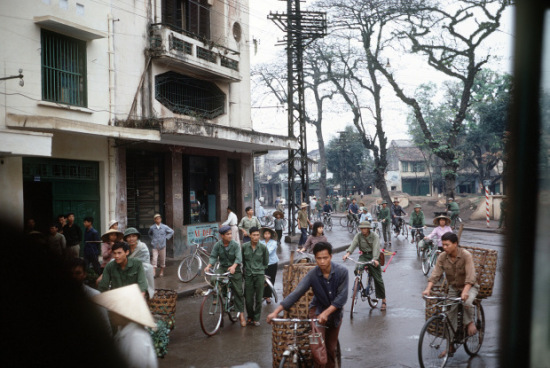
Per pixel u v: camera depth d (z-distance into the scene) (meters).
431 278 6.21
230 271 8.08
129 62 14.67
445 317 5.84
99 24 13.51
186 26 17.72
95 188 13.66
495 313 8.66
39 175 12.06
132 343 2.62
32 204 12.07
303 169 23.25
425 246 13.42
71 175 12.97
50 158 12.32
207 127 15.64
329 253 5.11
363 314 9.02
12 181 11.03
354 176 58.91
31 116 10.81
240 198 20.84
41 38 11.78
